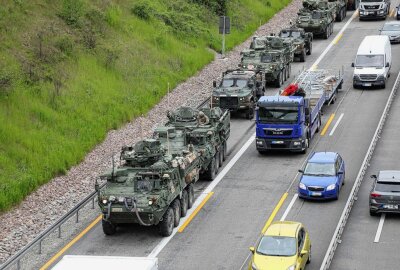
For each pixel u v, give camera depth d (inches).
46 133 3351.4
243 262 2380.7
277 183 3117.6
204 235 2603.3
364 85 4495.6
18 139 3213.6
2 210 2778.1
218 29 5511.8
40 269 2347.4
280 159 3435.0
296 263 2182.6
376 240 2527.1
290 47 4749.0
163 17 5103.3
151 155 2696.9
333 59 5123.0
